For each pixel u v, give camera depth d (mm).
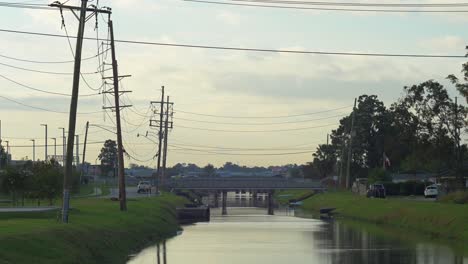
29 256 28578
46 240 31844
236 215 108250
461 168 95875
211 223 82375
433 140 96188
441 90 96438
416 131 97938
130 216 56688
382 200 90875
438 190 97125
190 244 51688
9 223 38406
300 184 145875
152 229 57406
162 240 55312
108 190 136000
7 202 74250
